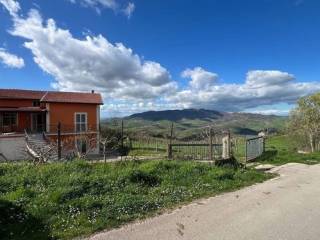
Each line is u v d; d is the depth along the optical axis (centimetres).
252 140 2070
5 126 3584
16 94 3891
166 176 1231
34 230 700
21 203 836
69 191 930
